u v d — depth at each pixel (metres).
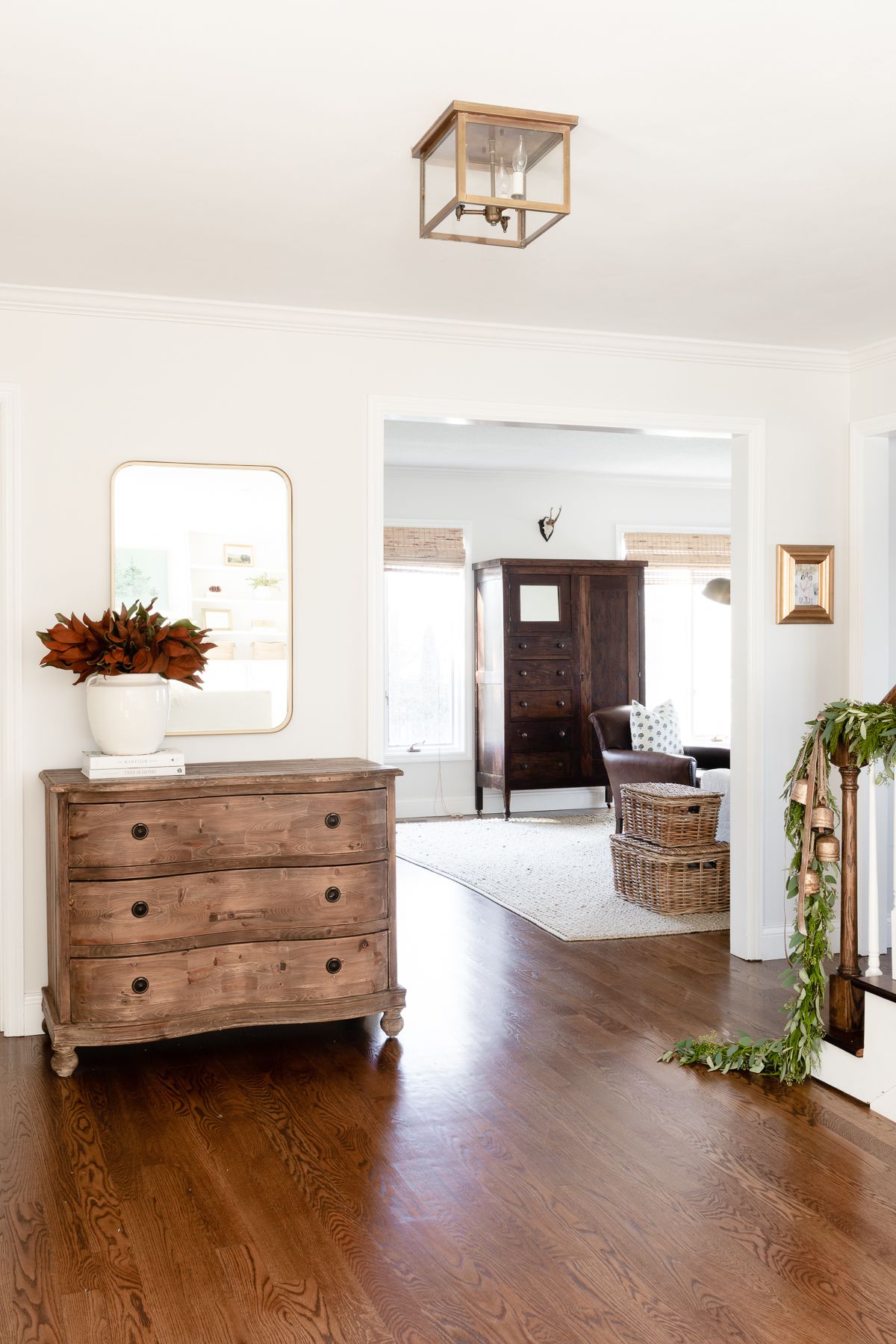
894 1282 2.36
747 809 4.88
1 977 4.00
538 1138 3.07
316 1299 2.30
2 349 3.94
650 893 5.69
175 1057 3.74
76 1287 2.35
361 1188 2.79
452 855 7.05
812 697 5.01
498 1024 4.00
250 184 3.07
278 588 4.26
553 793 9.05
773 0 2.17
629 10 2.20
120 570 4.07
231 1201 2.72
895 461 5.24
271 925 3.68
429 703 8.80
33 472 3.97
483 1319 2.23
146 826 3.54
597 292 4.07
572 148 2.84
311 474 4.30
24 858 3.96
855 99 2.58
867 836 4.89
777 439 4.95
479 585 8.73
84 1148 3.03
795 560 4.95
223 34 2.29
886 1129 3.13
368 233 3.45
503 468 8.61
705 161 2.93
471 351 4.51
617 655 8.61
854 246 3.59
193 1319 2.24
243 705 4.23
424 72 2.44
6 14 2.21
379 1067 3.61
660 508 9.43
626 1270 2.41
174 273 3.83
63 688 4.00
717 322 4.48
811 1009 3.45
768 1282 2.37
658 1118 3.20
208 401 4.17
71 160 2.91
